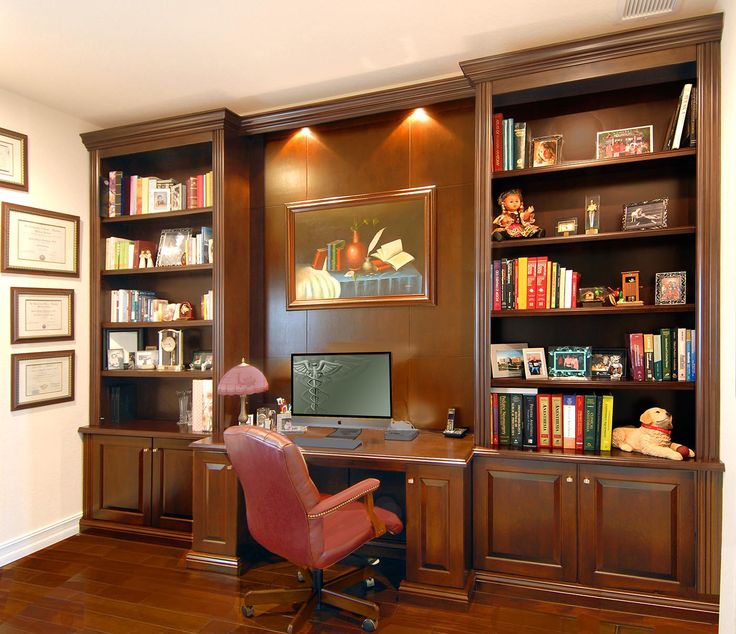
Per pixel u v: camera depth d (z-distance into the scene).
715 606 2.34
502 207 2.92
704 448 2.40
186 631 2.33
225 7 2.36
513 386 2.82
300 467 2.11
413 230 3.22
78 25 2.50
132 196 3.69
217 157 3.34
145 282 3.91
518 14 2.44
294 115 3.33
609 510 2.49
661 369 2.59
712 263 2.39
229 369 3.34
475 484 2.70
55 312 3.44
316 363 3.21
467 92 2.99
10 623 2.40
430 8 2.38
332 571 2.92
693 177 2.70
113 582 2.81
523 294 2.79
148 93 3.24
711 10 2.42
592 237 2.63
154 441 3.38
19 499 3.18
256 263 3.59
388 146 3.30
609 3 2.35
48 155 3.41
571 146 2.93
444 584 2.54
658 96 2.79
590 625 2.33
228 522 2.94
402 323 3.26
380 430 3.20
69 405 3.52
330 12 2.40
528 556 2.62
